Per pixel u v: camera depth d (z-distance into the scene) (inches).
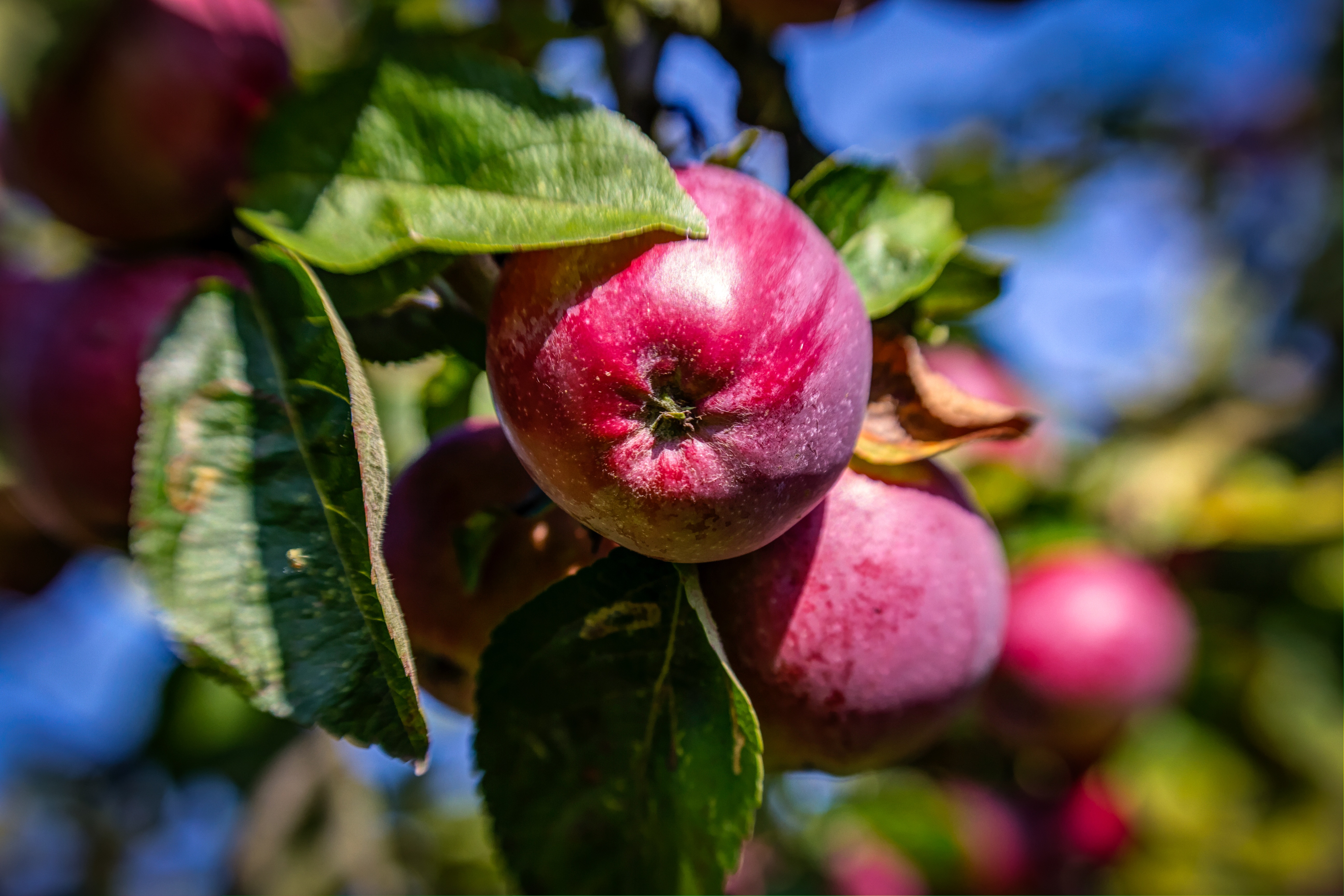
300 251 11.3
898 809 23.2
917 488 12.9
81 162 13.1
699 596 11.4
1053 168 19.8
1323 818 30.6
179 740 24.4
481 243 10.7
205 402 11.1
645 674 11.7
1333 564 28.5
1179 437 27.5
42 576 20.3
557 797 11.9
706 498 10.6
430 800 28.5
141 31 12.9
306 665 10.7
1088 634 21.0
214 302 11.3
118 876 27.8
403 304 12.6
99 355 13.4
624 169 10.7
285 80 13.7
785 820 22.3
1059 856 23.9
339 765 21.9
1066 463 24.8
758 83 14.5
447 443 13.2
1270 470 28.4
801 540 12.3
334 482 11.0
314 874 21.3
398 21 17.2
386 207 11.3
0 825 28.9
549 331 10.6
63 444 13.5
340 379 11.1
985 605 13.1
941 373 19.0
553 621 11.5
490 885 28.3
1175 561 28.5
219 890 25.0
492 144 11.1
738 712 11.3
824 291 10.9
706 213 10.9
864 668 12.3
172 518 10.9
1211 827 29.8
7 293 15.5
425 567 12.6
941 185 19.5
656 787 11.8
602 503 10.8
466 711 13.6
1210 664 29.0
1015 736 22.6
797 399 10.6
